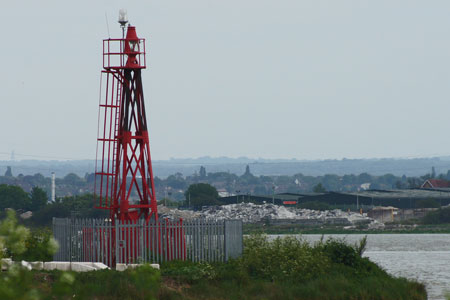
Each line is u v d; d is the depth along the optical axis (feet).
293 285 183.52
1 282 67.82
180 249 204.03
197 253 205.57
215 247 205.67
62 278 65.26
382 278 209.05
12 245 70.08
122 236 199.41
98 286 152.05
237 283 182.19
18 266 69.87
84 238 208.33
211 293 167.94
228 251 205.05
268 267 196.65
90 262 194.90
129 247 197.98
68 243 214.07
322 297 173.88
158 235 202.18
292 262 199.41
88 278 162.50
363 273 213.46
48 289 144.36
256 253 201.57
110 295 149.07
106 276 164.86
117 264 188.34
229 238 205.57
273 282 184.85
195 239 205.57
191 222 205.87
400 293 188.14
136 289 149.89
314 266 202.69
